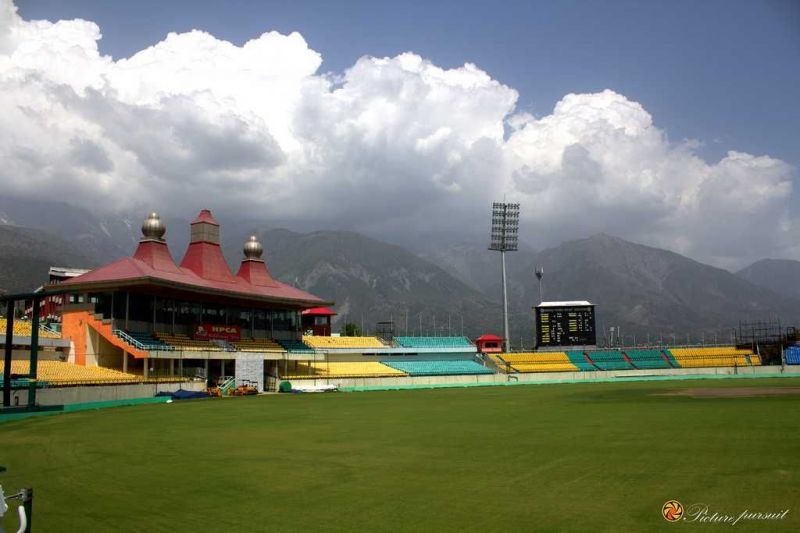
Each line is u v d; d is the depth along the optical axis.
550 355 117.31
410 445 26.44
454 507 15.45
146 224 80.31
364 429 33.06
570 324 114.06
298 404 54.50
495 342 126.31
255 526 14.31
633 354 120.69
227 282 88.00
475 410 44.94
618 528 13.34
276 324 97.50
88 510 15.98
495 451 24.20
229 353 77.12
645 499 15.69
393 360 108.69
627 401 51.16
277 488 18.16
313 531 13.83
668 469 19.45
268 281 97.12
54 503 16.75
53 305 99.25
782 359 115.06
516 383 96.69
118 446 27.31
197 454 24.73
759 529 13.05
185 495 17.47
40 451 26.19
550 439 27.38
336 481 18.97
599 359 118.25
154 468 21.72
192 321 82.38
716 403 46.53
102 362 71.19
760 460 20.67
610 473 19.08
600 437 27.67
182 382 67.75
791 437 26.27
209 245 88.12
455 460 22.30
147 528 14.34
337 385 84.50
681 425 31.83
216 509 15.86
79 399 52.53
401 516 14.77
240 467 21.64
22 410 44.88
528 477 18.83
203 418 40.88
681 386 76.25
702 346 134.62
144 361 71.12
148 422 38.28
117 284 68.50
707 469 19.30
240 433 31.84
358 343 112.88
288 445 27.03
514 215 126.88
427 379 92.88
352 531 13.74
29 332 67.69
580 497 16.11
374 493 17.22
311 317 127.81
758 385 75.19
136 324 73.69
